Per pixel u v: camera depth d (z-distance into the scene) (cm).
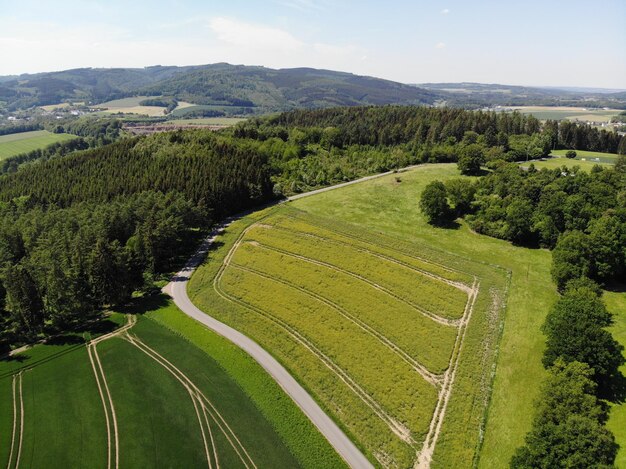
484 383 5869
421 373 6303
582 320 5475
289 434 5712
